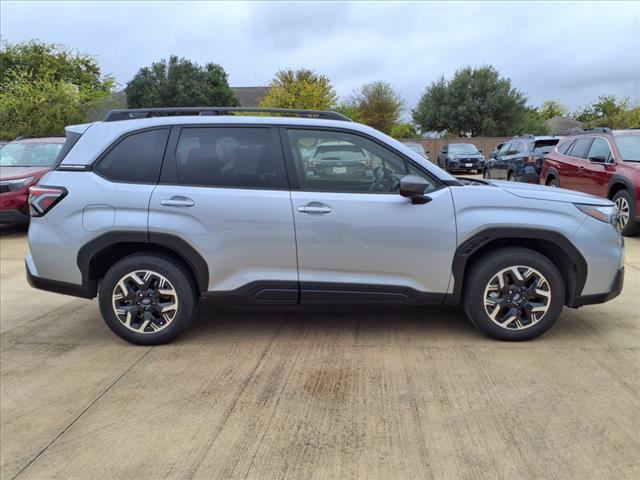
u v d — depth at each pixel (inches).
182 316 167.2
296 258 161.9
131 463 111.0
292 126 165.2
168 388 142.2
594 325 180.9
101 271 173.3
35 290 240.5
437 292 163.5
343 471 106.5
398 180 163.0
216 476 106.2
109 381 147.1
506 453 110.8
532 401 131.0
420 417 125.3
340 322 188.7
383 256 160.9
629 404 128.7
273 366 153.9
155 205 161.2
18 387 145.1
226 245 161.6
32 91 836.6
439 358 156.5
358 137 163.5
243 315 197.5
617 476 103.0
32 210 168.4
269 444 116.3
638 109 1178.6
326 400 134.1
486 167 713.0
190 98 1571.1
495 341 167.8
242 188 162.4
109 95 1071.6
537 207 159.5
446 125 1670.8
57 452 115.5
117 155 166.9
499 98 1596.9
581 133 413.7
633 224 333.7
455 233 159.5
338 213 159.5
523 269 161.3
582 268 161.2
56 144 421.7
